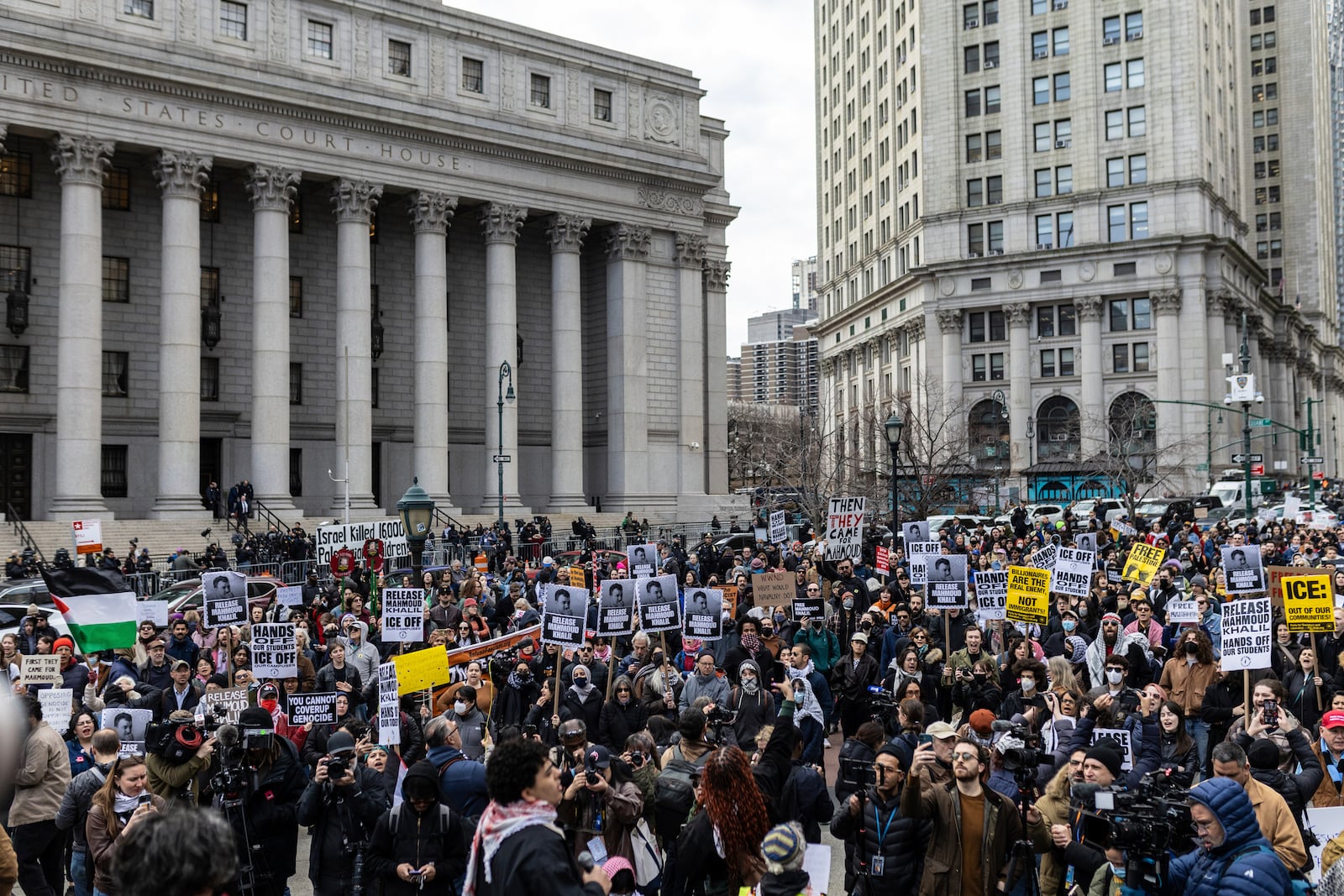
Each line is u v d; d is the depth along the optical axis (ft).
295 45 174.40
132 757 32.73
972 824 30.14
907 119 330.75
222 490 173.27
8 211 162.20
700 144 223.51
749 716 46.50
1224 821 26.48
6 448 163.84
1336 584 68.23
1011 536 140.26
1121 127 285.64
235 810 33.17
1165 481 259.39
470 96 192.03
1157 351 278.05
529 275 213.25
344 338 177.47
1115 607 69.87
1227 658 44.60
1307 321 451.53
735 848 28.94
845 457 246.88
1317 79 475.72
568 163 199.62
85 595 54.13
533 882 20.02
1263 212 458.91
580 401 201.98
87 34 153.69
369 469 177.99
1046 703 46.70
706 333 228.63
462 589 85.92
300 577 133.80
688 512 211.41
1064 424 290.15
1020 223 295.89
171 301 160.97
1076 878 31.73
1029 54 296.30
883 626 66.03
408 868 30.48
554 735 46.39
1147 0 281.33
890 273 345.31
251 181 169.99
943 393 282.36
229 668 54.90
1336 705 37.60
